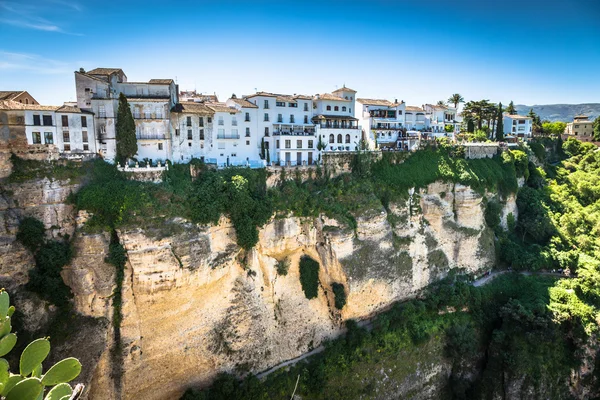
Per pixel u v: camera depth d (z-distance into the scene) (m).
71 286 38.97
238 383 45.88
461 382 56.56
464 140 88.88
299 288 53.22
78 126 47.97
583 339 55.34
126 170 45.09
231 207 47.00
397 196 62.03
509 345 56.25
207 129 57.47
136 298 40.25
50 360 36.09
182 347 43.03
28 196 38.34
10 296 36.12
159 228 40.97
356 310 54.56
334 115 72.69
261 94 62.31
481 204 71.00
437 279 64.44
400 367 53.47
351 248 53.94
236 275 47.28
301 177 58.41
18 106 43.84
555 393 53.69
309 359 50.91
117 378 39.34
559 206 80.00
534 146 95.44
